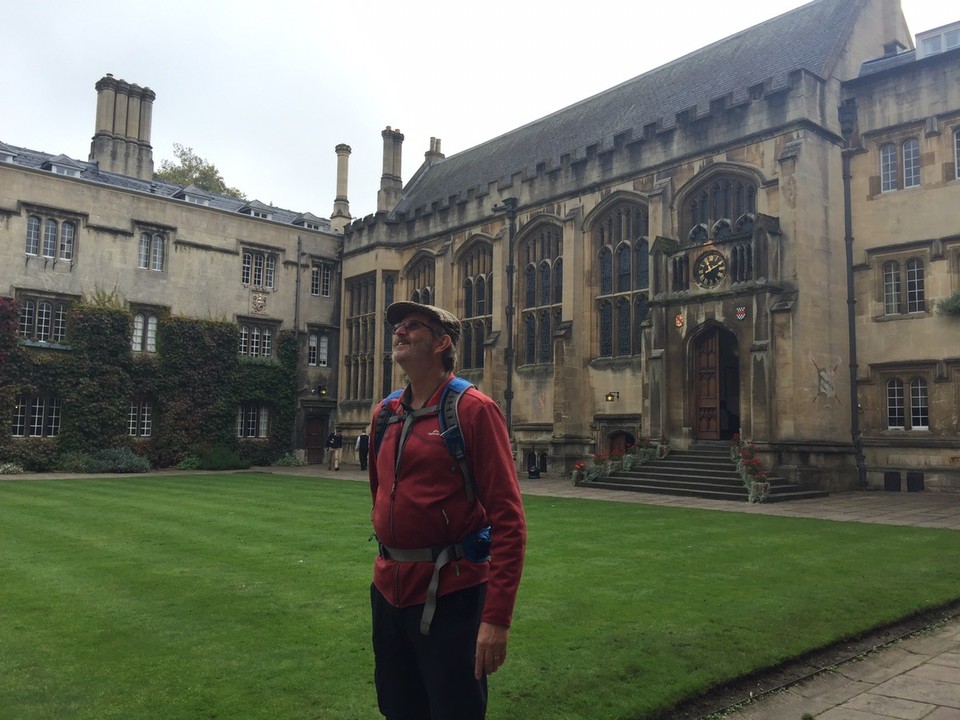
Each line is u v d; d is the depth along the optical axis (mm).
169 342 29578
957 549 9617
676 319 21031
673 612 6371
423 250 31047
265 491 17984
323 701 4375
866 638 6027
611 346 24312
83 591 6973
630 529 11461
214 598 6738
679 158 22188
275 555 8914
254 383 31938
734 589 7250
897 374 19719
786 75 21516
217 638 5555
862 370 20219
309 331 34250
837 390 19766
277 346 33031
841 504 15719
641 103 27125
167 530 11000
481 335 28672
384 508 3020
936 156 19500
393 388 31156
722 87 24000
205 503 14922
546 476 24641
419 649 2924
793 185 19250
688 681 4812
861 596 7008
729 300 19766
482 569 2980
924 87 19828
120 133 36094
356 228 33875
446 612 2902
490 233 28203
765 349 18625
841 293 20344
